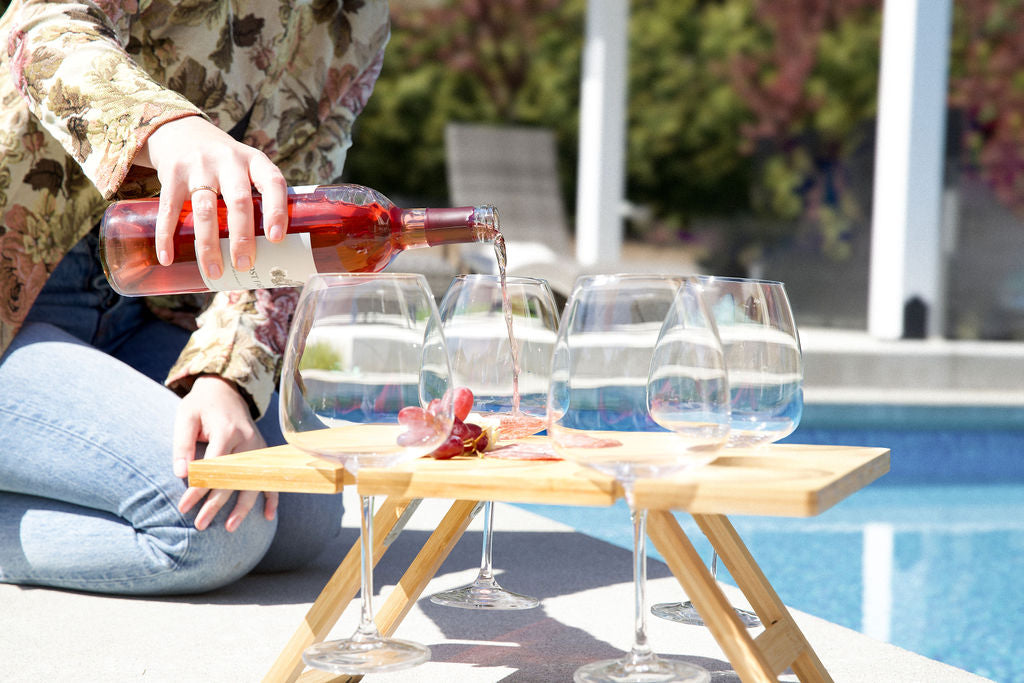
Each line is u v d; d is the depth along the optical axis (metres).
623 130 6.13
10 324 1.53
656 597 1.51
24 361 1.51
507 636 1.32
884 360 5.02
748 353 1.01
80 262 1.73
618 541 2.63
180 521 1.42
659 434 0.81
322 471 0.91
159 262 1.20
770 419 1.00
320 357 0.88
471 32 9.39
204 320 1.52
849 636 1.37
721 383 0.82
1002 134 8.22
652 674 0.86
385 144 9.43
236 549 1.46
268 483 0.92
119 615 1.39
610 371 0.81
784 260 8.02
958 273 6.64
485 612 1.43
